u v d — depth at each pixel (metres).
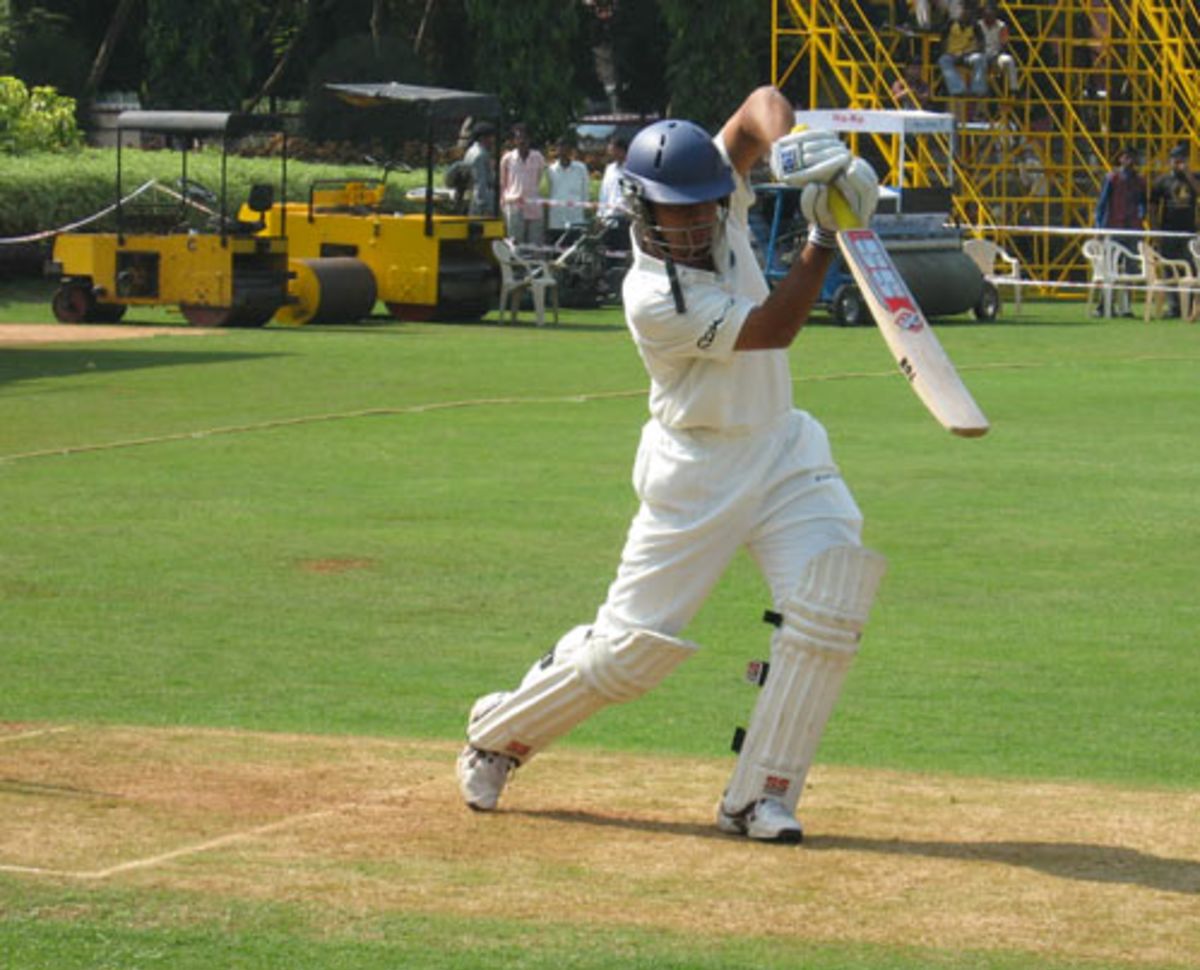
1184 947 19.11
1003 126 134.50
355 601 42.56
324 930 19.50
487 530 50.41
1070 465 61.38
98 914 19.91
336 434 66.69
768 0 167.50
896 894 20.77
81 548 48.00
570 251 121.94
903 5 146.88
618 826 23.70
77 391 77.19
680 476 22.98
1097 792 26.70
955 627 40.59
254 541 48.97
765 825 22.84
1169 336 105.94
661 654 23.27
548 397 76.75
